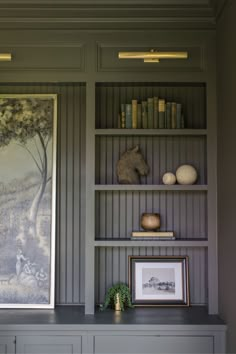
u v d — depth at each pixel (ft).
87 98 10.62
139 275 11.32
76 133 11.66
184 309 10.91
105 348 9.63
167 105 10.99
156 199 11.56
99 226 11.50
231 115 9.27
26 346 9.65
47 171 11.44
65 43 10.73
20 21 10.69
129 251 11.48
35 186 11.42
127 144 11.62
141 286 11.27
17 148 11.50
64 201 11.59
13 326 9.64
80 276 11.48
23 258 11.24
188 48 10.74
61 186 11.62
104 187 10.48
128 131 10.56
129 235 11.50
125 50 10.74
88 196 10.44
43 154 11.48
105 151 11.61
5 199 11.39
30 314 10.50
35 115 11.55
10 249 11.27
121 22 10.69
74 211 11.57
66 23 10.71
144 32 10.75
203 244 10.45
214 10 10.41
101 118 11.62
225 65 9.77
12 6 10.43
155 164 11.61
